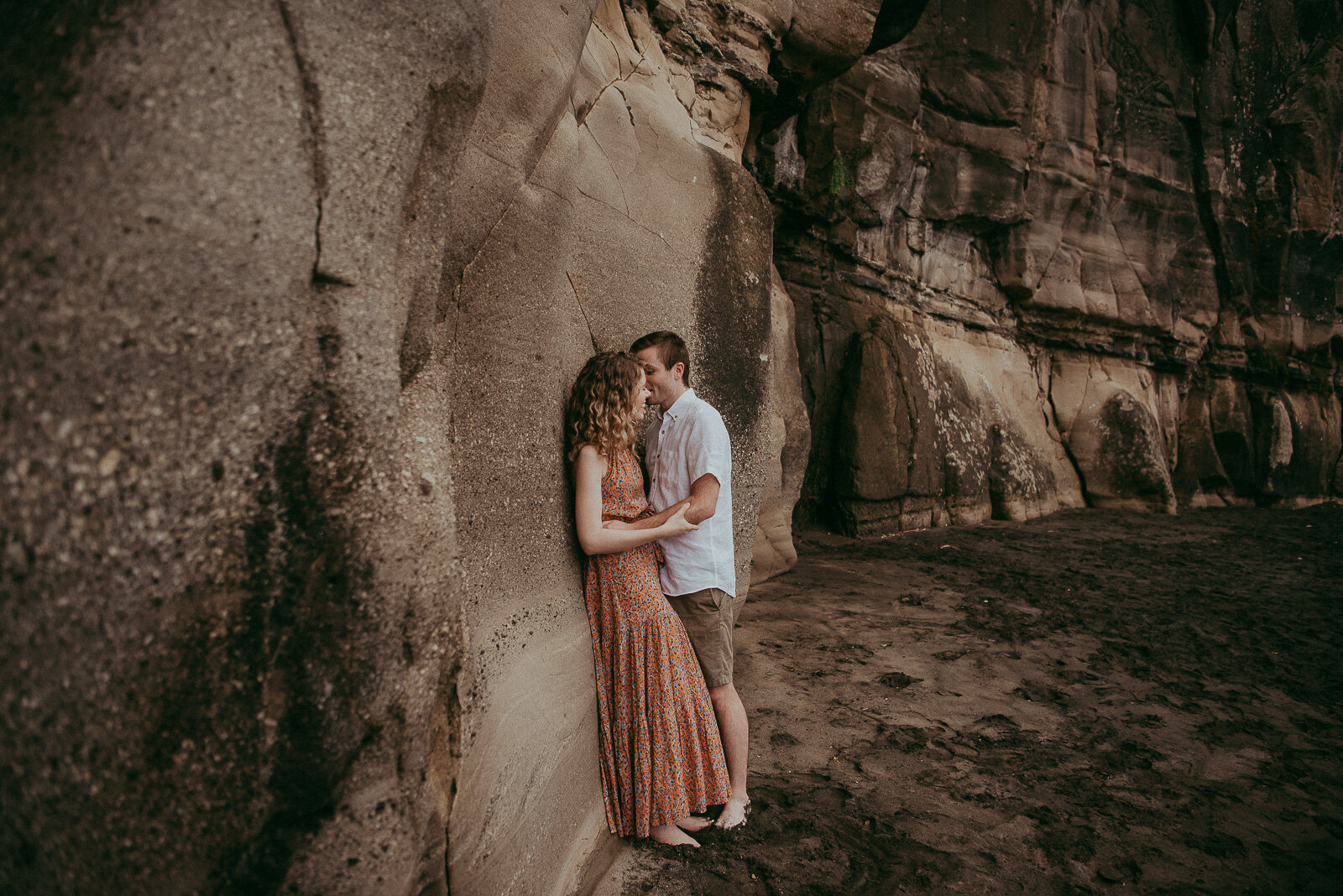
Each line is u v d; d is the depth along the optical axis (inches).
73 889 36.4
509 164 78.5
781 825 100.0
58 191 36.1
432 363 62.0
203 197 38.1
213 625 38.9
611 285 123.6
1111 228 522.6
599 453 90.5
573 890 80.3
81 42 37.5
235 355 39.3
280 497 41.4
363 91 46.4
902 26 303.4
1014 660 173.6
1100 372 519.2
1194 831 103.9
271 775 41.0
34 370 35.0
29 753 35.1
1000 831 101.6
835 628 191.3
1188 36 549.6
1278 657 186.5
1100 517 447.2
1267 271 603.2
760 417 170.6
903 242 418.9
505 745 68.8
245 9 40.4
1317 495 622.2
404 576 48.2
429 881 55.2
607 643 93.6
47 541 34.9
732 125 219.1
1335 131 601.3
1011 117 443.5
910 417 360.2
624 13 164.4
